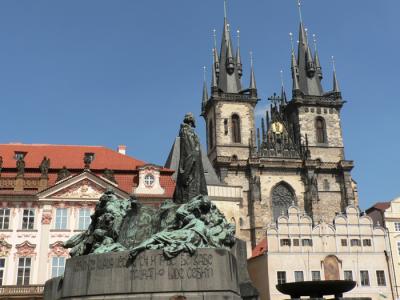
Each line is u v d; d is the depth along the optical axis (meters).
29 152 59.53
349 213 71.56
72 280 16.83
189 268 16.05
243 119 105.00
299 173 100.62
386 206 76.62
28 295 47.88
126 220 19.56
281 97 112.38
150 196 54.84
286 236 69.00
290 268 67.44
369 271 69.00
